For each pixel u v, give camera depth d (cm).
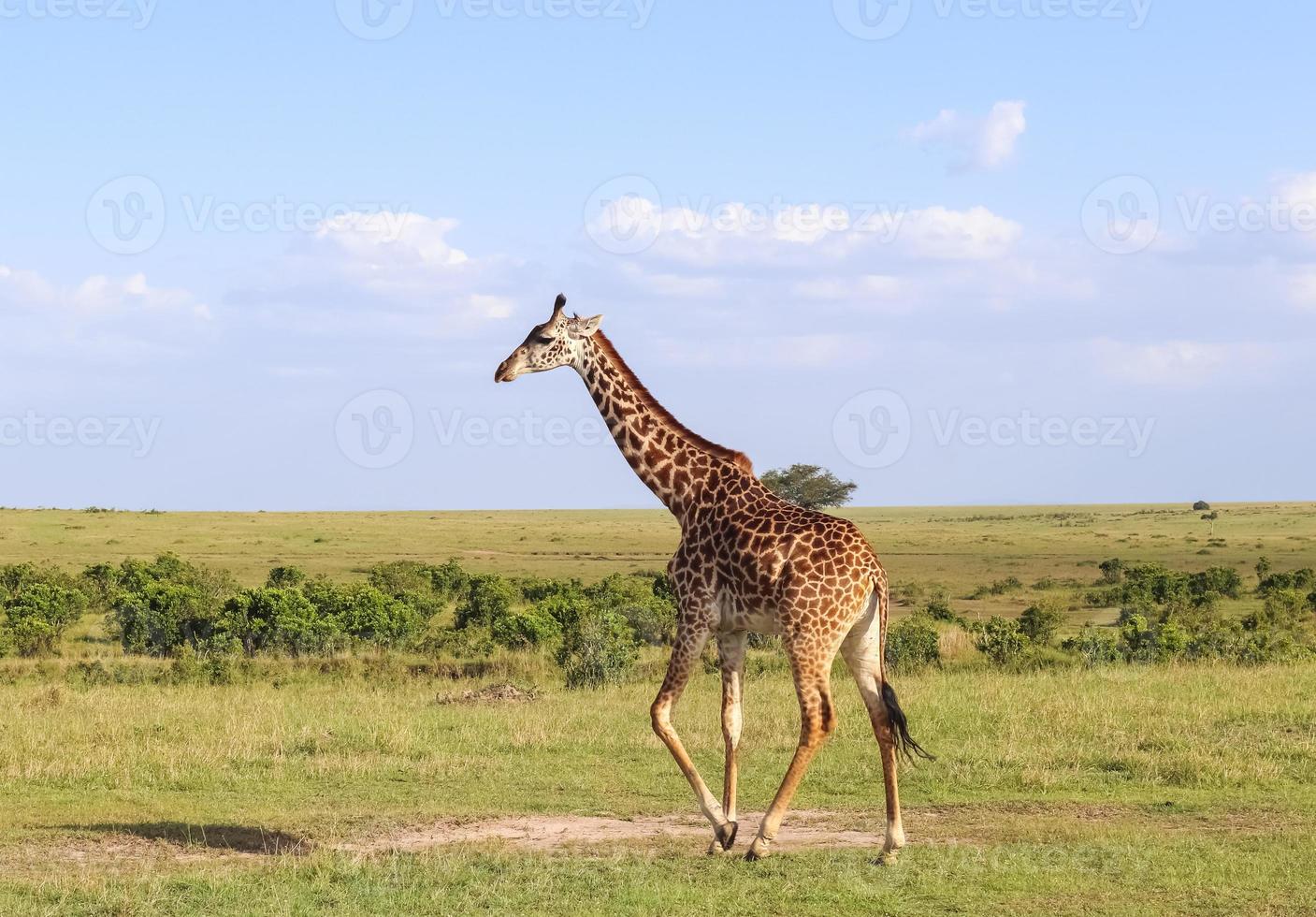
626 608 3017
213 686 2064
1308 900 706
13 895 724
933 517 16362
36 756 1213
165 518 10231
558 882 758
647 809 1034
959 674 2058
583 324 942
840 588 826
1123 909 692
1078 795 1070
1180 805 1022
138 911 688
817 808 1038
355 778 1166
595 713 1541
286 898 717
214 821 979
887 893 727
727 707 880
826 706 822
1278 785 1095
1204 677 1778
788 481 5609
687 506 905
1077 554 7625
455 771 1186
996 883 746
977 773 1150
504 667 2283
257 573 5303
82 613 3306
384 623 2712
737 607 858
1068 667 2170
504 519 14450
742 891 732
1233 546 8094
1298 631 3073
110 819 986
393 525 10869
